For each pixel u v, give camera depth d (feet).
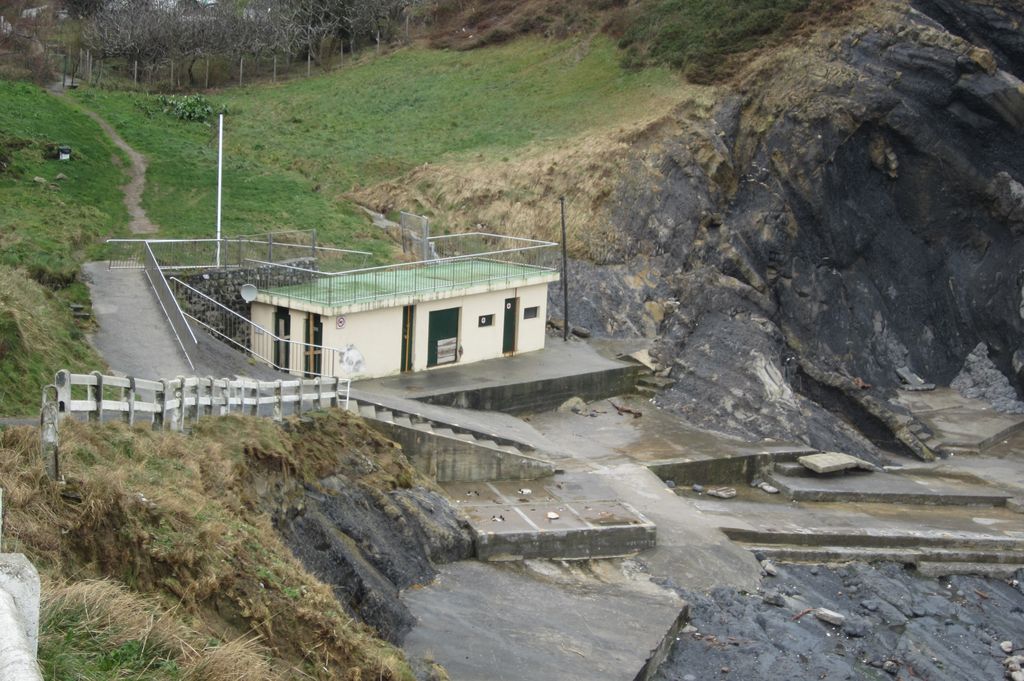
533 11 237.25
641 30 201.98
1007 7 170.91
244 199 152.05
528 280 121.60
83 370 74.95
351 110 210.38
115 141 166.91
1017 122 160.45
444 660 59.16
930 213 165.78
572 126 182.39
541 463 92.22
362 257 132.46
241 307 106.42
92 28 229.45
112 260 108.99
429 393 102.89
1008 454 129.39
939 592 88.38
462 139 187.52
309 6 248.32
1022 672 74.43
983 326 161.58
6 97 168.96
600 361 125.08
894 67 164.45
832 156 161.17
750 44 179.83
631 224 155.63
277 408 68.69
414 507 73.41
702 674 67.97
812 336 154.61
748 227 159.22
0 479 39.14
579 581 76.38
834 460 109.81
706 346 133.80
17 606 22.53
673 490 100.42
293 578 47.75
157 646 34.35
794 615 78.84
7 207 119.34
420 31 255.50
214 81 236.43
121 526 41.32
